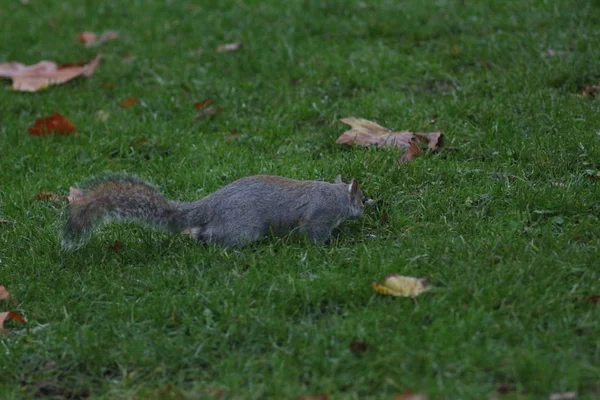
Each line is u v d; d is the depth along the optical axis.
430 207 10.06
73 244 9.35
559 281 8.21
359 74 14.31
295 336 7.73
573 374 6.74
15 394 7.37
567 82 13.12
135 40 17.08
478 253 8.86
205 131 13.19
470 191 10.31
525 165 10.90
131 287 8.86
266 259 9.09
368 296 8.28
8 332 8.41
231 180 11.36
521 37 14.95
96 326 8.29
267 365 7.40
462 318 7.71
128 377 7.48
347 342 7.52
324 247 9.47
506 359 7.02
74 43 17.17
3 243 10.05
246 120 13.24
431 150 11.49
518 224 9.44
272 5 18.11
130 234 10.05
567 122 11.73
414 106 12.98
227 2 18.64
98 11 18.86
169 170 11.85
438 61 14.65
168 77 15.16
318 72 14.59
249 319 8.01
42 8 19.58
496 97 12.91
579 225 9.33
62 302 8.69
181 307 8.40
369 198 10.34
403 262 8.76
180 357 7.66
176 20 17.95
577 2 16.06
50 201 11.12
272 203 9.51
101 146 12.75
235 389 7.05
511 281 8.23
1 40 17.53
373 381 7.06
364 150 11.62
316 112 13.27
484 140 11.71
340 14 17.31
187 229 9.57
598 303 7.79
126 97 14.46
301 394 6.90
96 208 9.32
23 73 15.32
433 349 7.26
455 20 16.14
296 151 12.09
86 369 7.73
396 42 15.80
